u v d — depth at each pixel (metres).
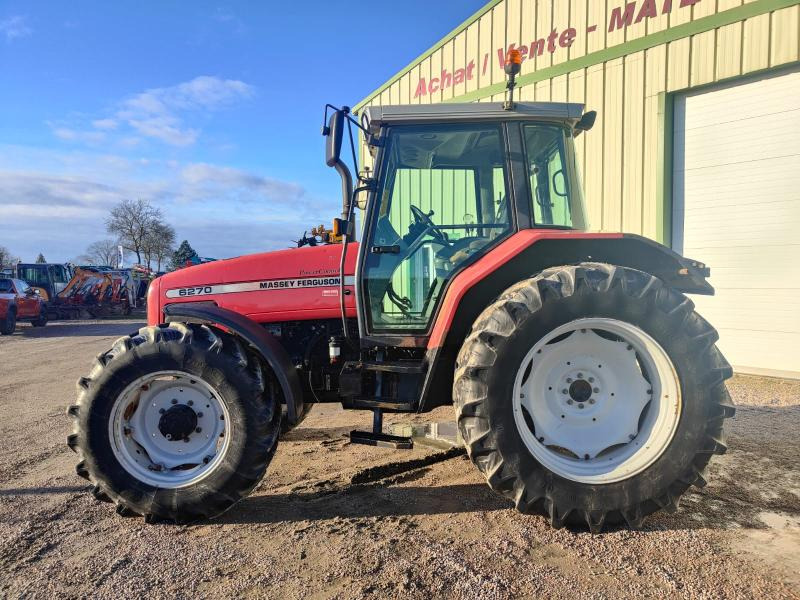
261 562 2.38
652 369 2.67
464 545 2.49
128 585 2.22
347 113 2.98
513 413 2.58
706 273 2.97
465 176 3.26
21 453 4.04
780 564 2.31
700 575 2.22
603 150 7.34
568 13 7.55
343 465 3.61
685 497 3.01
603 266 2.68
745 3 6.04
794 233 6.07
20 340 12.49
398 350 3.21
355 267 3.31
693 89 6.60
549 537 2.56
